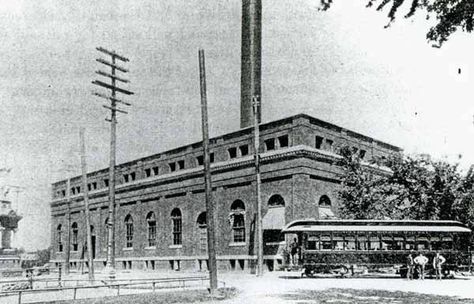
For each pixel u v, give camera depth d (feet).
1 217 178.70
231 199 140.46
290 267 110.32
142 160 185.68
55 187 249.34
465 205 116.26
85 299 60.44
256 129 111.14
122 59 110.32
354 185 125.80
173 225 165.37
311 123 128.67
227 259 137.59
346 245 100.17
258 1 177.47
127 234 189.78
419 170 123.24
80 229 222.69
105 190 202.90
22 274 158.20
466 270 107.04
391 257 96.73
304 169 122.42
